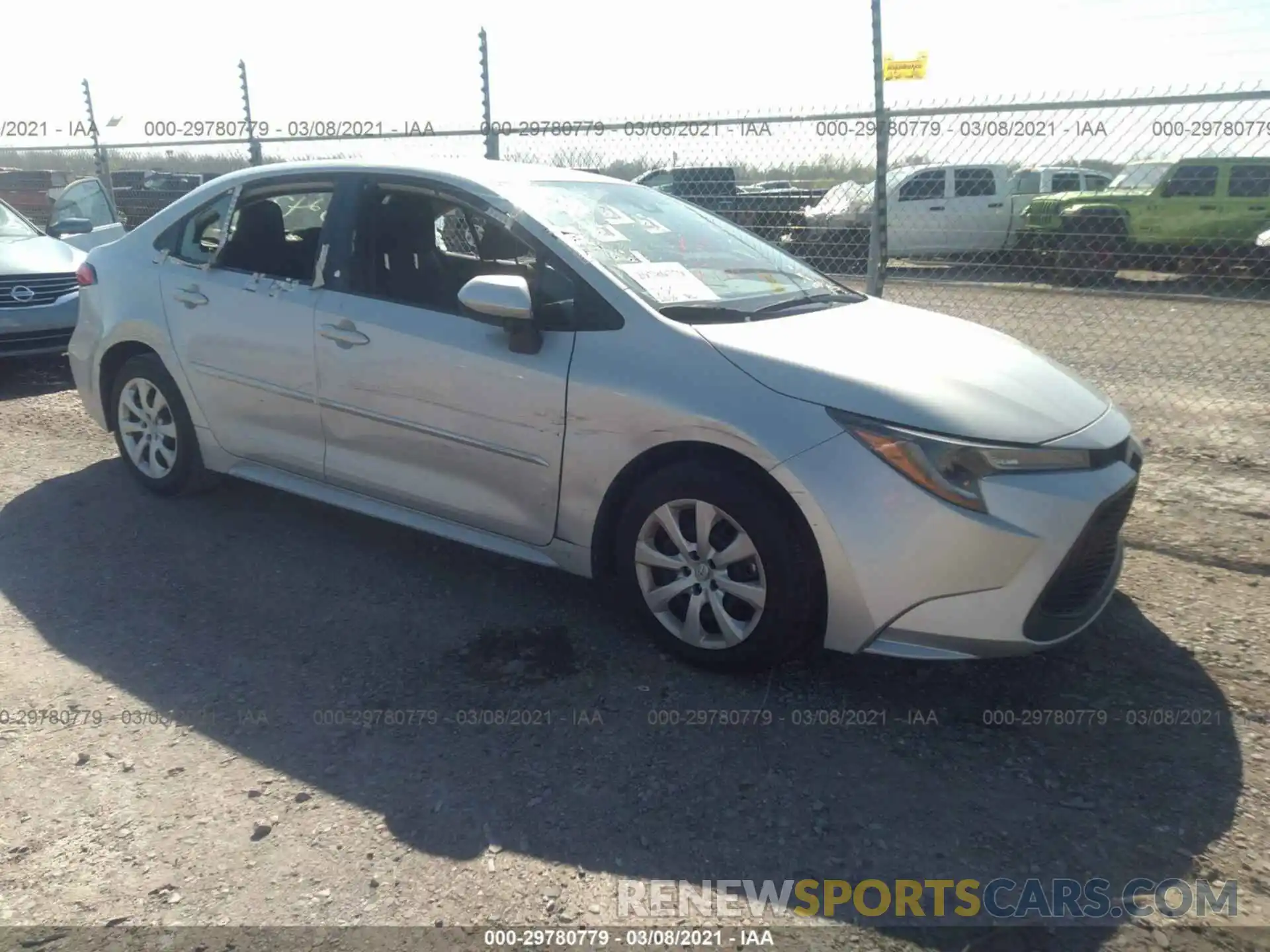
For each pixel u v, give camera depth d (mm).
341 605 3957
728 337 3373
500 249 4195
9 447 5934
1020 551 3000
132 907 2393
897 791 2852
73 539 4559
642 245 3932
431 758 2975
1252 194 11625
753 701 3297
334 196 4246
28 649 3590
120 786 2836
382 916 2373
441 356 3752
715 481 3232
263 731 3107
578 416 3461
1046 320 9875
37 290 7352
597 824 2697
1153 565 4391
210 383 4582
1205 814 2764
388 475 4055
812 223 8008
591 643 3666
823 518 3059
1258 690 3393
